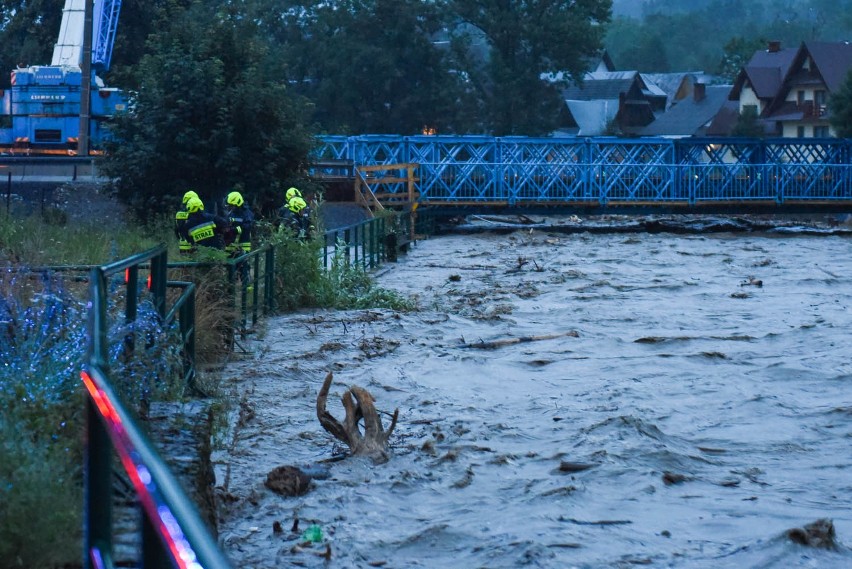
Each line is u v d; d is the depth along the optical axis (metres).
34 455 6.88
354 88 97.31
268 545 9.23
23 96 57.09
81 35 61.81
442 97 98.38
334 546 9.18
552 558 9.00
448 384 16.94
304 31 101.00
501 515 10.23
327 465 11.66
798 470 12.12
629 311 26.47
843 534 9.73
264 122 38.75
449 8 101.69
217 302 18.20
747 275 37.38
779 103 115.81
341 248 28.58
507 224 68.94
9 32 86.00
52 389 8.34
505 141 63.34
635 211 65.12
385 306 26.39
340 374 17.30
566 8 108.44
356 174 54.25
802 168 66.75
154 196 38.59
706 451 12.93
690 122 134.00
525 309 26.72
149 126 38.19
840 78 108.69
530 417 14.55
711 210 66.00
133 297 10.44
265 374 16.86
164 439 8.80
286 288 25.05
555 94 108.81
